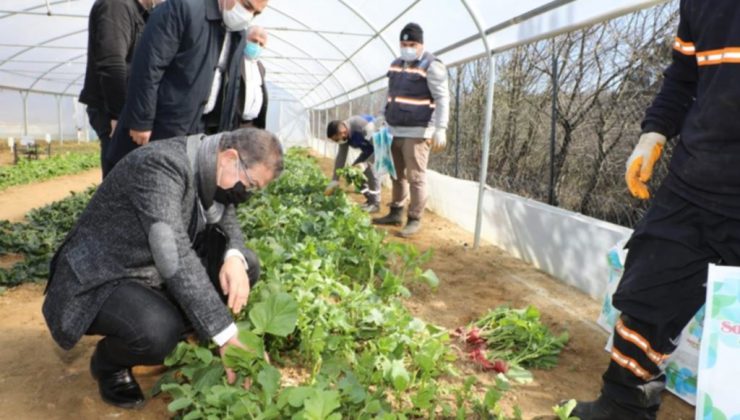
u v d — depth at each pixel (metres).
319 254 3.75
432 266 4.60
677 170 1.90
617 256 3.05
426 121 5.38
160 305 2.12
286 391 1.87
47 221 6.17
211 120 3.50
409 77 5.31
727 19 1.69
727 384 1.61
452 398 2.48
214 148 2.13
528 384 2.68
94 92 4.00
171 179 2.06
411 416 2.31
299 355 2.76
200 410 2.08
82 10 9.70
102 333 2.14
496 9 5.09
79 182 11.71
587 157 4.13
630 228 3.64
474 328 3.11
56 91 19.73
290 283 2.99
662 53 3.43
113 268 2.10
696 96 1.98
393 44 9.30
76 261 2.09
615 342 2.10
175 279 2.00
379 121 7.16
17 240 5.04
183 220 2.16
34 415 2.29
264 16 10.13
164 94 3.16
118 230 2.10
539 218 4.49
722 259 1.82
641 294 1.95
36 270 4.20
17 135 19.08
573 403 2.11
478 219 5.14
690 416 2.40
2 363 2.74
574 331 3.30
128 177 2.07
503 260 4.81
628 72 3.71
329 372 2.35
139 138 3.15
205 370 2.22
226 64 3.34
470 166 6.39
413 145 5.44
